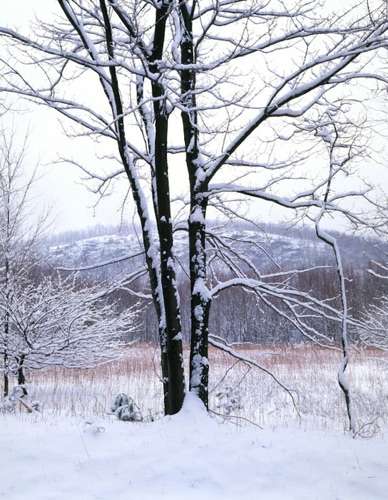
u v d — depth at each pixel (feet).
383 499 15.39
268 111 21.63
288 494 15.69
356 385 43.80
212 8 22.70
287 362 54.65
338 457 18.35
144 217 24.36
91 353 41.96
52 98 23.53
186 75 23.85
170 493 15.71
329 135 23.62
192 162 24.26
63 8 20.88
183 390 22.38
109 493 15.71
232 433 20.54
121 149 23.88
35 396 38.29
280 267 26.48
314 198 24.31
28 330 37.70
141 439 19.62
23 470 17.13
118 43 19.88
